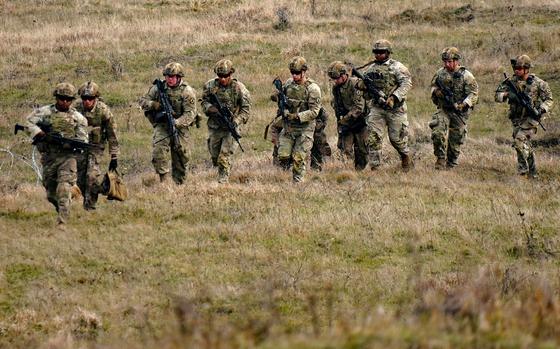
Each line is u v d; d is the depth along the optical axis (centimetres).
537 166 6356
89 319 3400
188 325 2730
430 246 4269
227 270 3956
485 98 9050
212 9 12256
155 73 9931
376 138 5809
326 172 5934
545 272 3681
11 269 3997
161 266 4019
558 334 2316
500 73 9638
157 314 3441
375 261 4081
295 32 11062
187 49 10569
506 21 11294
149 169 7244
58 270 3981
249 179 5750
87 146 4466
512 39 10400
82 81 9731
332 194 5178
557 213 4756
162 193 5200
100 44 10762
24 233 4459
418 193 5203
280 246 4262
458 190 5262
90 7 12325
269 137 8281
